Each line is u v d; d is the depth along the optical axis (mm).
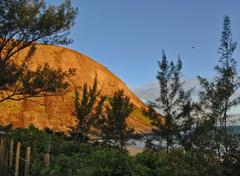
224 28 23062
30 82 30562
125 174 10883
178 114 28219
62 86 31922
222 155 13469
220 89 22062
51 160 13320
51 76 31156
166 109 29531
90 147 18562
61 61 162875
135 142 33281
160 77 31125
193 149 12922
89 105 35938
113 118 33938
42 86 30688
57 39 32219
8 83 29953
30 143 17109
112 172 10969
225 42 23016
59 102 125125
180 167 11836
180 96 29672
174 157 12336
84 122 35125
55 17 30828
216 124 19312
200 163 12164
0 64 30078
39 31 30859
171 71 31375
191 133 22922
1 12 29094
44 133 20109
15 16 29219
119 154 11719
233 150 13586
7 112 114625
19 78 30625
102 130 34094
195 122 22328
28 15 29594
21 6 29359
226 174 12750
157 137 28406
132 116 121688
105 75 175125
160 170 11586
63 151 17312
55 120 117250
